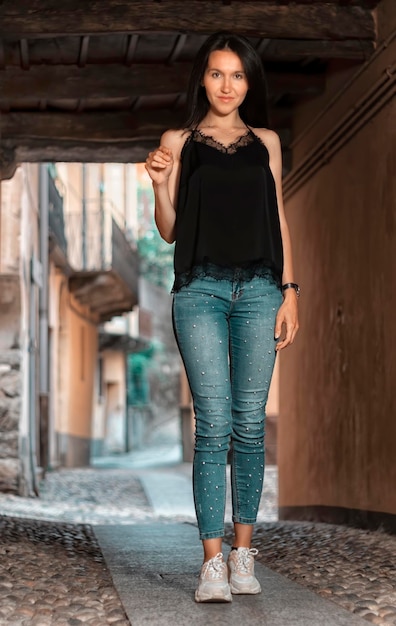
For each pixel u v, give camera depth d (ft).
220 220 11.02
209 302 10.96
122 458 93.66
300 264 27.09
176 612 10.16
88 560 15.02
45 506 34.81
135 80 23.00
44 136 25.98
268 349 11.12
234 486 11.39
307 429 26.30
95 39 21.74
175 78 23.03
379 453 20.04
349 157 22.31
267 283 11.02
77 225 67.51
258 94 11.66
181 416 77.36
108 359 103.30
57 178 63.62
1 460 36.55
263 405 11.29
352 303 22.16
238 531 11.39
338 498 23.16
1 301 37.17
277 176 11.64
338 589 12.05
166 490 47.65
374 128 20.48
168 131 11.62
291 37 20.08
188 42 22.08
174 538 18.38
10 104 25.73
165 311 147.33
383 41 19.81
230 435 11.30
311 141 25.05
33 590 12.00
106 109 26.21
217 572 10.77
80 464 69.72
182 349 11.08
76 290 66.64
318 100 24.26
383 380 19.88
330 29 20.16
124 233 74.49
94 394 77.66
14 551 15.64
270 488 43.86
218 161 11.22
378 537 18.34
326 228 24.38
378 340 20.24
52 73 22.88
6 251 37.29
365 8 20.26
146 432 132.98
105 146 26.27
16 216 37.55
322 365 24.81
